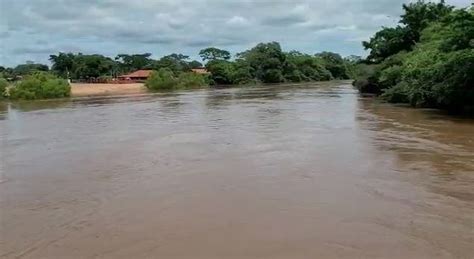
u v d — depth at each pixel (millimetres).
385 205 11328
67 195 13008
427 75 30391
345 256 8586
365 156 16734
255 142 20062
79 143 21438
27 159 18172
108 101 50062
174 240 9539
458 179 13430
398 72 39938
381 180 13523
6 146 21375
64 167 16516
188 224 10406
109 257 8844
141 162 16781
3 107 46438
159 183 13844
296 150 18094
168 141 21047
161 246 9266
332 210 11062
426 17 47969
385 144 18891
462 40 26359
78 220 10930
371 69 50031
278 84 96438
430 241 9172
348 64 125062
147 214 11148
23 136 24359
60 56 114438
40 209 11852
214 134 22719
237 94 59531
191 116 31547
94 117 32688
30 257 8984
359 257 8523
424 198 11789
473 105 27672
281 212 11008
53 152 19453
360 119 27219
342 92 57531
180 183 13766
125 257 8820
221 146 19359
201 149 18844
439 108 31734
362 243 9148
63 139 22844
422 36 41000
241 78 100000
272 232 9805
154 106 41312
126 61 131500
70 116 34094
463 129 22031
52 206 12070
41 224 10758
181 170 15344
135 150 19125
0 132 26203
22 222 10930
